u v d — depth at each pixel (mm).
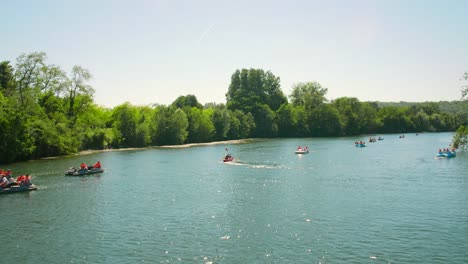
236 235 35938
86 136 123750
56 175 71750
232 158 93750
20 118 91562
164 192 55531
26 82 106500
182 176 70250
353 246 32625
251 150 126625
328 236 35156
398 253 31016
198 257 30922
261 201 49094
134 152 121500
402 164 83625
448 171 72125
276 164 86500
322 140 180500
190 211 44656
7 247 33781
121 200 50594
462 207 44500
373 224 38500
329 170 75500
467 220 39375
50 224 40281
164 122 152625
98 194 54469
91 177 69438
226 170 77562
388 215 41562
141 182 63938
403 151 115750
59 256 31656
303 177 67188
